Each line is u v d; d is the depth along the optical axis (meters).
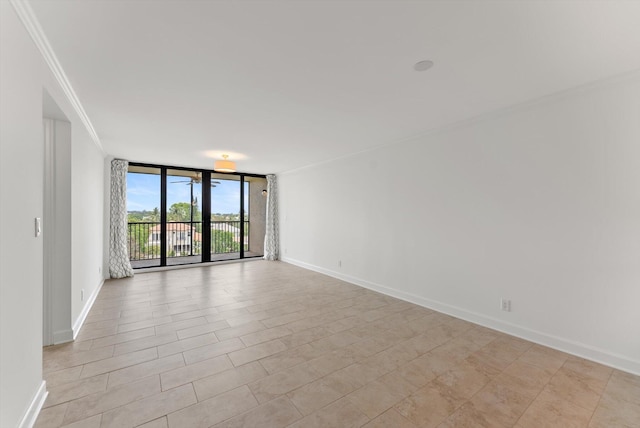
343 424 1.59
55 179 2.49
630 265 2.12
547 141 2.52
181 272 5.51
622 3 1.37
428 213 3.56
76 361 2.21
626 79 2.10
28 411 1.54
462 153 3.18
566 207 2.42
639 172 2.08
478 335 2.77
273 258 6.99
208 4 1.39
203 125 3.25
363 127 3.35
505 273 2.82
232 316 3.21
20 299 1.46
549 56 1.87
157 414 1.64
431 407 1.74
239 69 2.03
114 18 1.49
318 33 1.63
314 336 2.72
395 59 1.91
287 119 3.06
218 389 1.88
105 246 4.84
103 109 2.75
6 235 1.32
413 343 2.59
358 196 4.65
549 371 2.14
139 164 5.49
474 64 1.97
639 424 1.61
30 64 1.56
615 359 2.19
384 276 4.18
